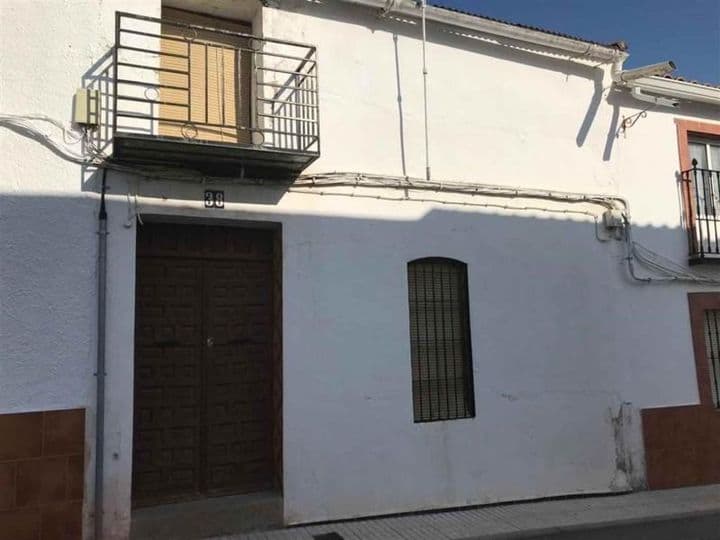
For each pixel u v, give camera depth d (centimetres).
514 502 692
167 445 584
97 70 562
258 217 611
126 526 523
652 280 820
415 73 718
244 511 570
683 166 880
